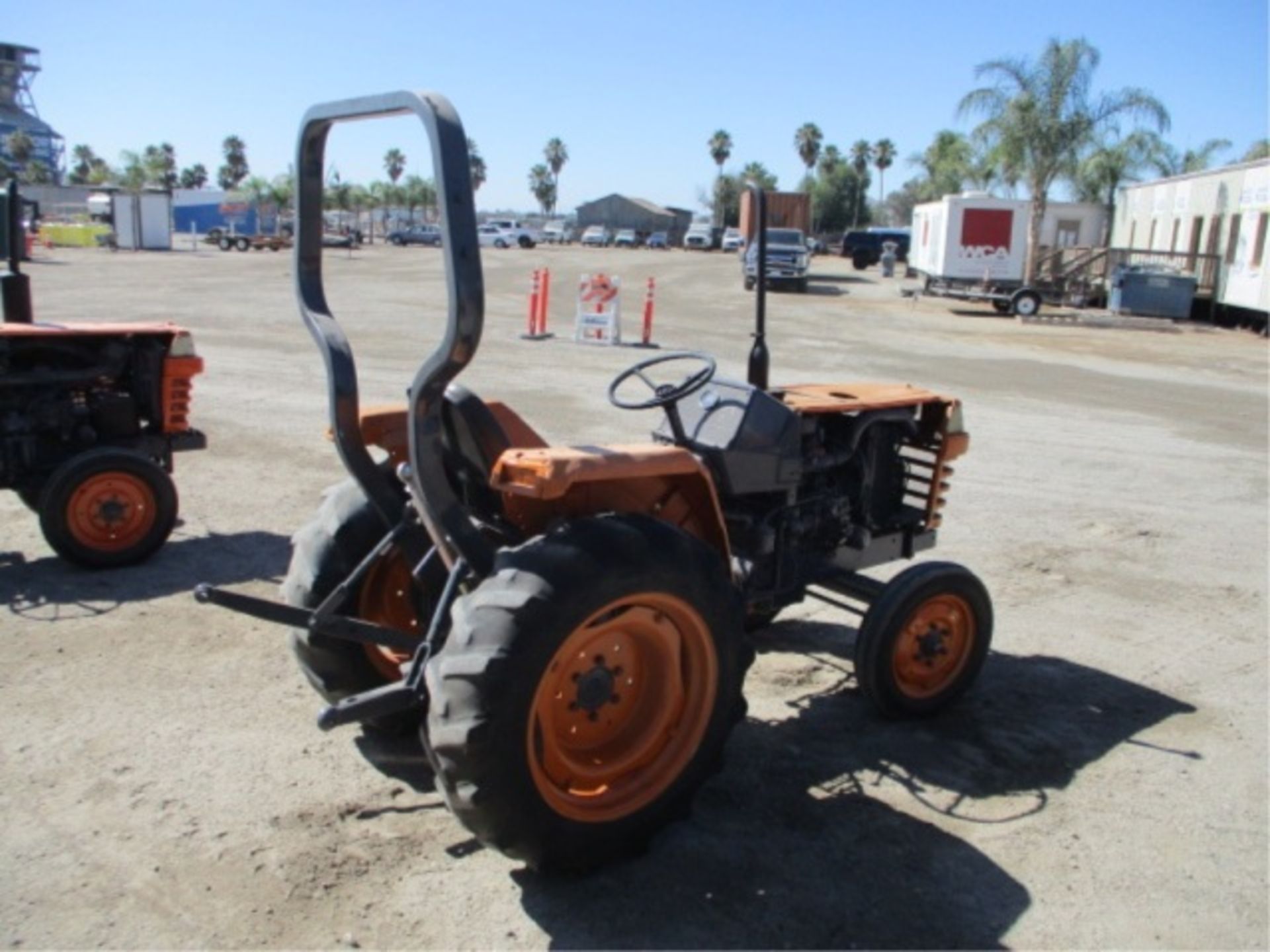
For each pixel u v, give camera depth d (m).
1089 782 3.83
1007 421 11.48
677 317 22.16
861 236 47.12
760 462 3.87
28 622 4.95
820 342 18.53
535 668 2.79
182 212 63.88
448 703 2.76
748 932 2.92
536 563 2.88
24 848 3.20
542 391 11.81
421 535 3.43
